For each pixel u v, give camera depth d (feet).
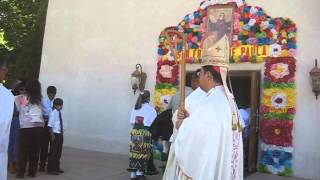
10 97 13.33
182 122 11.53
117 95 39.75
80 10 42.55
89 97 41.27
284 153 31.19
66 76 42.78
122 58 39.75
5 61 13.53
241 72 33.47
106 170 30.78
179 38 17.62
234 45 33.63
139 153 27.86
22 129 27.07
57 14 43.88
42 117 27.61
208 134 11.14
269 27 32.48
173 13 37.27
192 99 11.86
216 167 11.24
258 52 32.68
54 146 28.50
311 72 30.25
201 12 35.55
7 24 75.10
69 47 42.91
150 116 27.96
